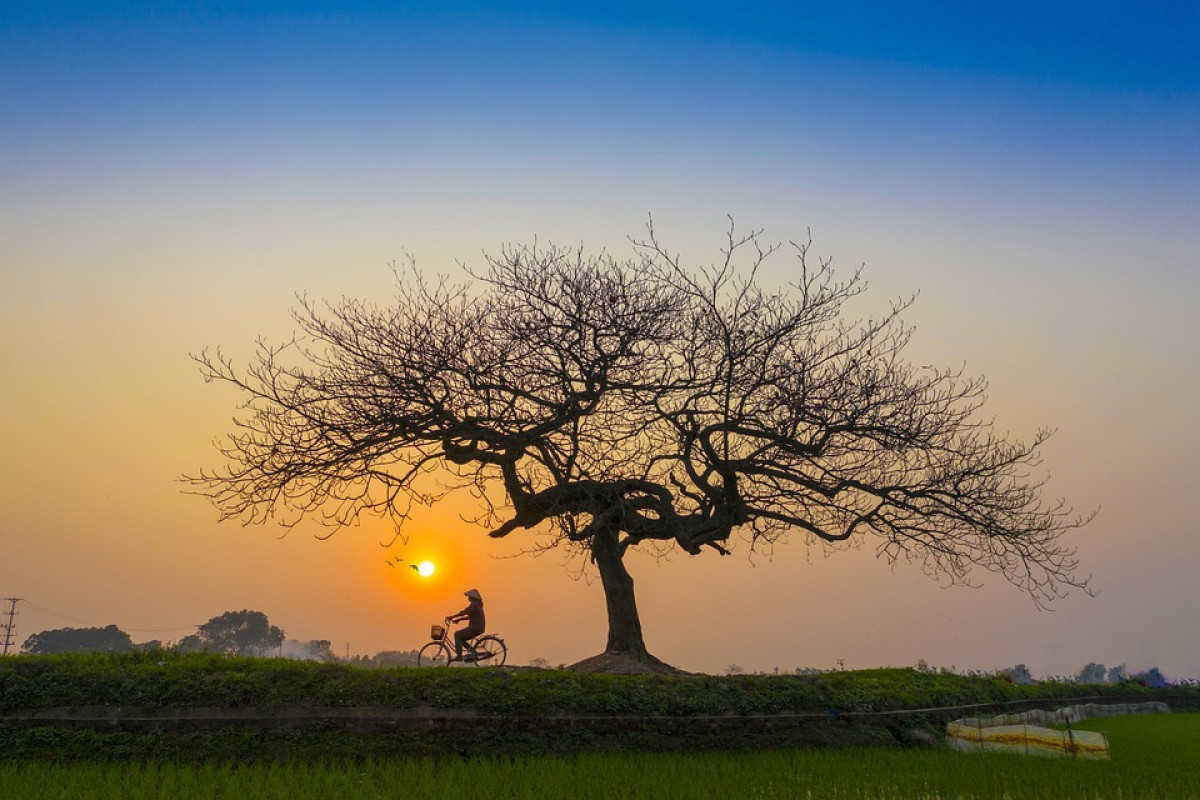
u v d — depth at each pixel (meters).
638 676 17.41
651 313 21.59
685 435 20.88
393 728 14.71
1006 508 22.06
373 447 21.33
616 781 12.36
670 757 14.95
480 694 15.43
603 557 22.00
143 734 13.88
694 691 16.98
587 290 22.02
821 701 17.81
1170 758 16.00
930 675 22.52
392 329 22.00
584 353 21.11
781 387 20.64
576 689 16.12
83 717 13.89
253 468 21.22
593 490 21.19
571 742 15.35
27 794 10.89
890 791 12.08
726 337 20.62
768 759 15.02
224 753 13.88
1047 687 27.42
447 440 21.47
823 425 20.86
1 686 14.00
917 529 21.86
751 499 21.42
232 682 14.70
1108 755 15.73
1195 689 33.75
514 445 21.14
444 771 13.46
